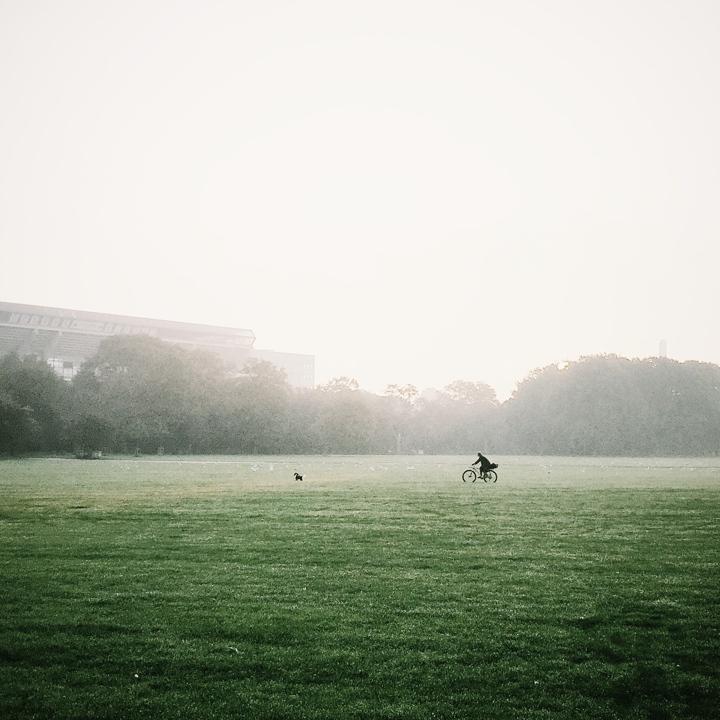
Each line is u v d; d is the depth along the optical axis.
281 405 165.50
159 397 144.25
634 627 14.41
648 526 27.77
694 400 171.62
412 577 18.44
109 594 16.59
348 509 33.34
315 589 17.17
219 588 17.20
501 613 15.24
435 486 49.75
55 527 26.94
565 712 10.84
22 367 139.00
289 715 10.68
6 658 12.73
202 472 69.81
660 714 10.85
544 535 25.30
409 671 12.18
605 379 174.12
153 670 12.20
